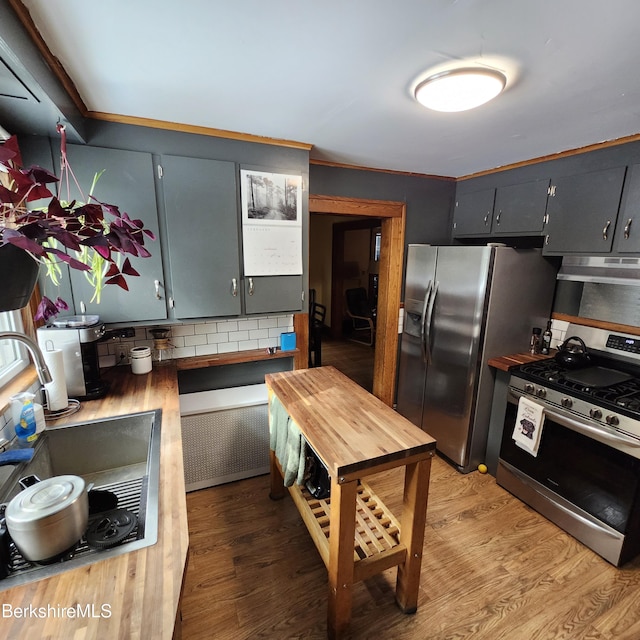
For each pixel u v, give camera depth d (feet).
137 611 2.41
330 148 7.49
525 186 8.45
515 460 7.83
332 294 21.26
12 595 2.51
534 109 5.35
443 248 8.83
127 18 3.31
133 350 7.16
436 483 8.38
